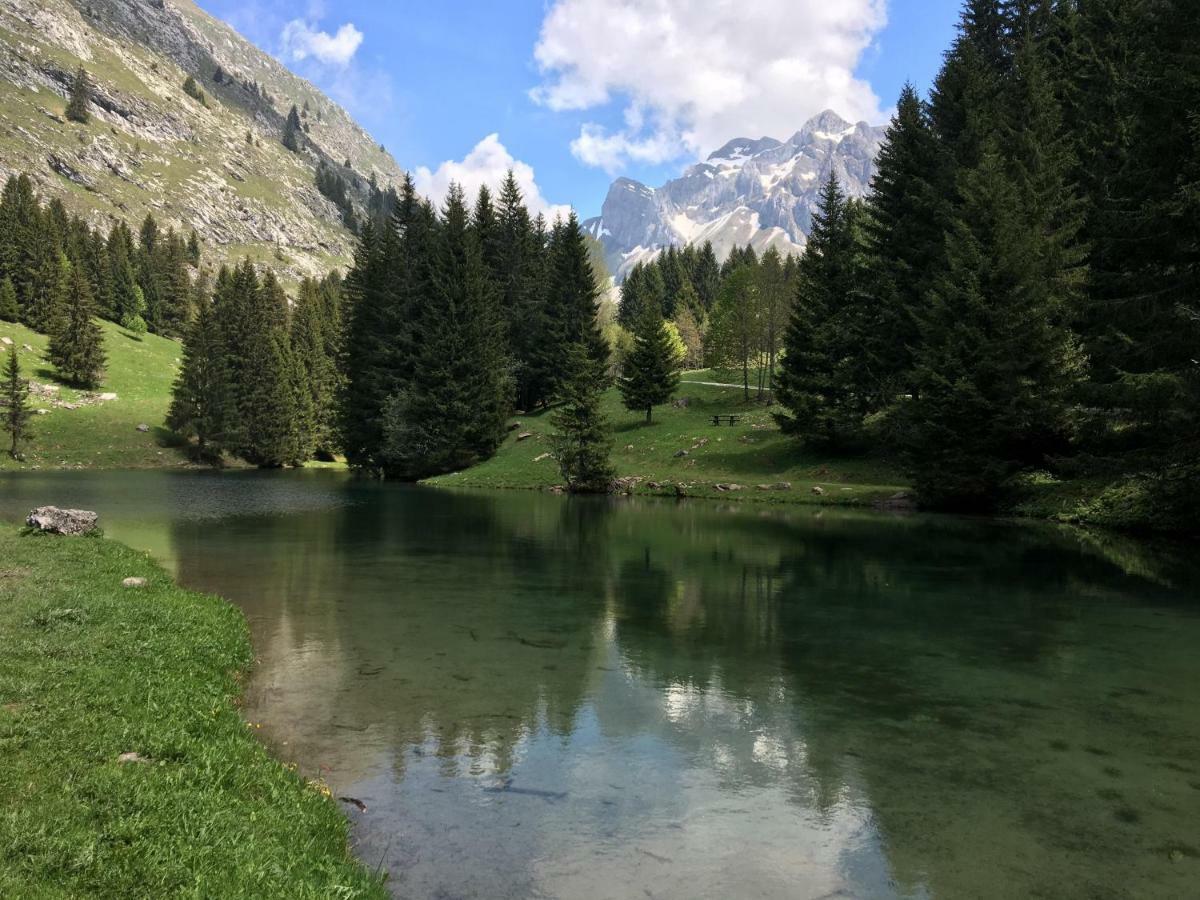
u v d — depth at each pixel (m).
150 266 136.62
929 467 37.12
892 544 25.02
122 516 32.31
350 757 7.71
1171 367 24.70
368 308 73.38
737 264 126.00
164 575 16.03
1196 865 5.75
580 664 11.28
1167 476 26.27
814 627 13.74
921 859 5.83
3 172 170.00
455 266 65.06
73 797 5.36
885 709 9.40
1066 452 34.88
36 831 4.74
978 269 35.62
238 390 92.56
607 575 19.11
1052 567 20.48
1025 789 7.12
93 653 9.16
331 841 5.68
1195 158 22.47
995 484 35.38
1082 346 33.41
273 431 92.00
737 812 6.61
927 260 47.88
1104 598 16.42
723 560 21.59
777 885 5.43
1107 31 47.06
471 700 9.58
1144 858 5.86
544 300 79.00
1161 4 25.23
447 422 63.25
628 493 49.16
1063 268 37.12
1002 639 12.92
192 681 8.93
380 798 6.78
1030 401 33.06
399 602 15.59
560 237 91.19
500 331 70.56
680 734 8.49
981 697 9.89
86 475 65.31
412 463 64.00
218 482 58.66
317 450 103.12
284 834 5.46
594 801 6.79
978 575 19.19
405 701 9.48
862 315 50.66
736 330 70.88
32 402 87.06
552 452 58.44
